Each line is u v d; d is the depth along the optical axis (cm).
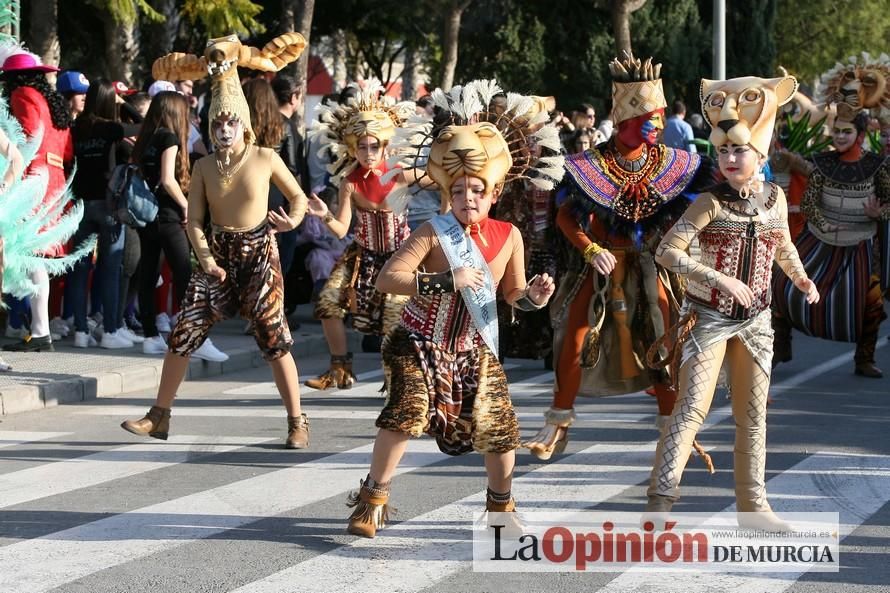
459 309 672
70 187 1280
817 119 1491
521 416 1060
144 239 1277
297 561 664
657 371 835
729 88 682
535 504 775
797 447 925
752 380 697
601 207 829
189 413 1082
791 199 1249
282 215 895
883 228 1231
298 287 1566
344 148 1054
